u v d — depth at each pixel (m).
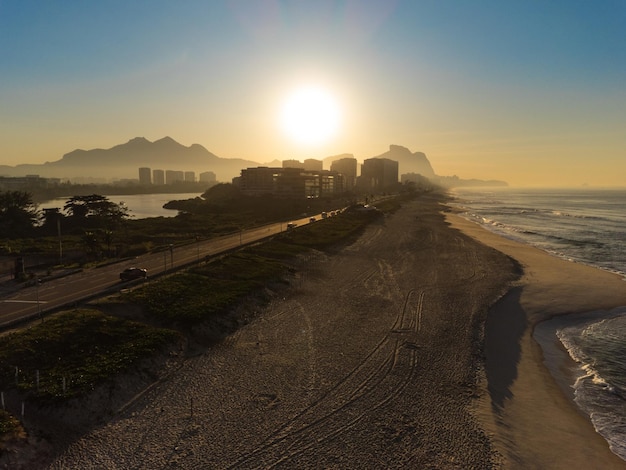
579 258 78.56
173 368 29.69
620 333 40.00
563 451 22.67
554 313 45.34
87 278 47.84
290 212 148.88
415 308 44.81
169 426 23.41
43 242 83.31
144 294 40.34
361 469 20.44
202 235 92.75
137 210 199.75
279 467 20.42
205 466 20.36
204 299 40.84
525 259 75.31
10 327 31.52
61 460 20.44
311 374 29.77
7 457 19.39
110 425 23.23
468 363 32.12
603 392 29.12
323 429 23.45
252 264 56.50
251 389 27.56
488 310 45.03
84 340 30.00
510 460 21.66
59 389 24.27
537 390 29.08
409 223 129.25
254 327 38.22
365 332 37.81
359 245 84.62
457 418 25.00
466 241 93.56
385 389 27.91
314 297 48.38
